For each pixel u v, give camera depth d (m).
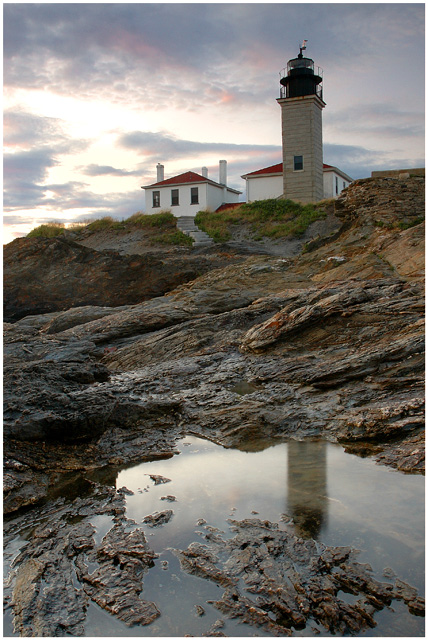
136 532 4.78
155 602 3.85
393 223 19.69
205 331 14.27
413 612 3.57
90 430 7.21
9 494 5.68
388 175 21.45
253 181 38.34
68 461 6.70
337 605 3.66
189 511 5.17
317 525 4.70
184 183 39.66
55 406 7.30
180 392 9.80
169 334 14.56
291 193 35.22
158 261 24.86
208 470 6.23
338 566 4.06
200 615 3.69
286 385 9.50
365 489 5.39
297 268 19.70
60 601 3.94
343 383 8.96
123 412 7.92
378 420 7.08
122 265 24.81
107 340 15.71
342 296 11.70
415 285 12.15
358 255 18.30
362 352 9.77
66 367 9.39
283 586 3.88
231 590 3.91
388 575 3.93
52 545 4.69
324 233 28.59
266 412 8.06
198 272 24.36
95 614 3.79
